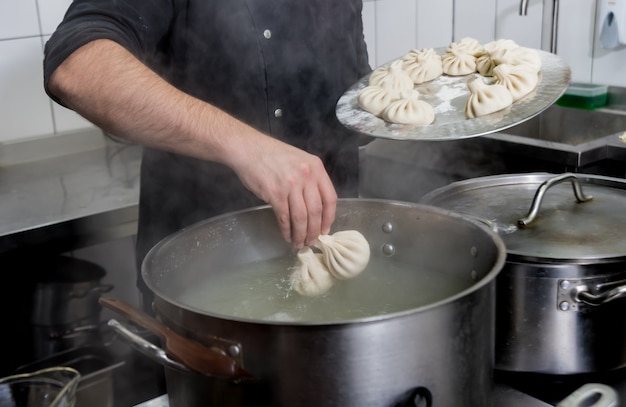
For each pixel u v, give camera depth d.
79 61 0.77
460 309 0.53
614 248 0.72
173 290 0.69
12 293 1.28
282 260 0.81
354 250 0.74
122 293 1.42
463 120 0.94
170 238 0.71
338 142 1.12
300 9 1.02
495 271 0.57
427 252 0.76
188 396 0.59
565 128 1.85
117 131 0.78
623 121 1.73
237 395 0.55
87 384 1.06
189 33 0.98
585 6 1.83
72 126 1.70
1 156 1.61
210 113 0.77
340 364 0.50
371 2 1.94
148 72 0.78
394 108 0.95
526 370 0.71
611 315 0.68
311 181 0.72
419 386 0.52
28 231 1.24
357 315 0.68
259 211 0.79
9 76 1.59
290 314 0.69
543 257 0.66
